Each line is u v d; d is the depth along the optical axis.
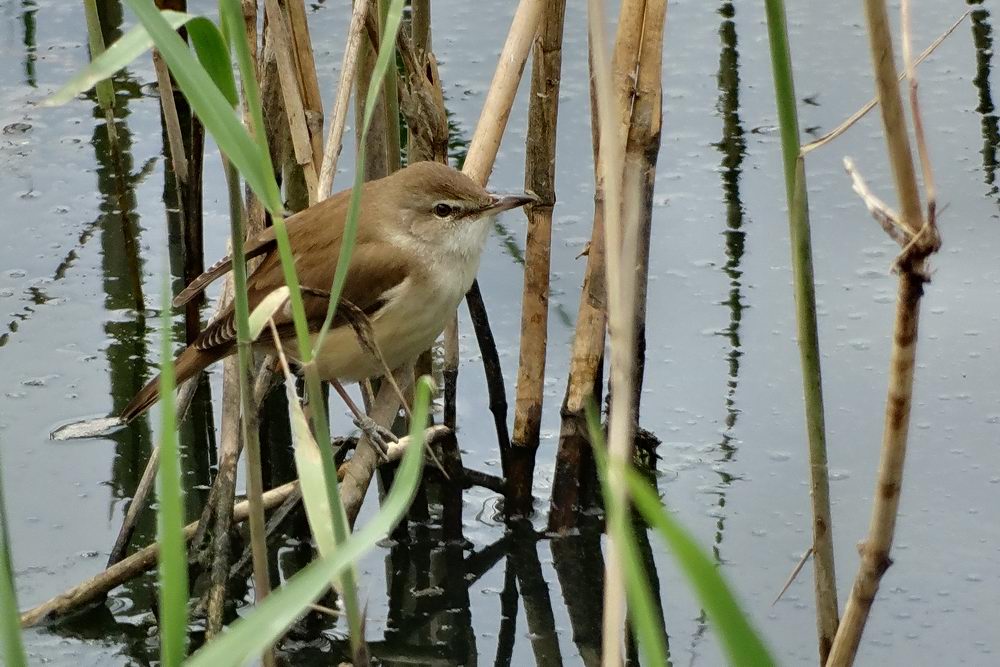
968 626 9.09
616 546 4.80
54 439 11.16
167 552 5.03
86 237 13.57
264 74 10.57
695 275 12.85
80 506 10.54
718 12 16.59
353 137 14.50
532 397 10.76
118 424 11.33
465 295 10.41
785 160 6.33
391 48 5.79
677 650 9.43
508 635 9.81
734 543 10.01
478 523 10.86
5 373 11.85
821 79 15.16
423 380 5.39
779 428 11.12
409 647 9.72
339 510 6.05
